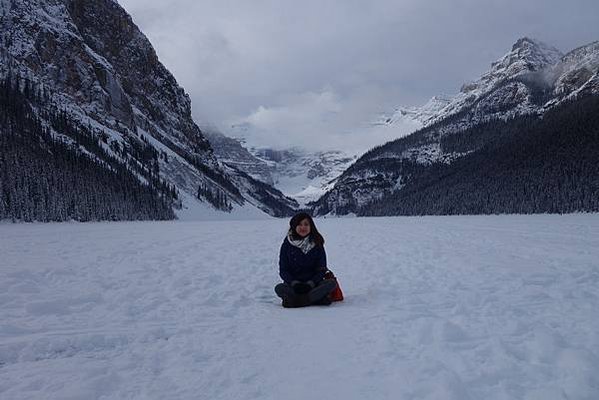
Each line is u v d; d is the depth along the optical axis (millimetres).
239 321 5957
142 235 25031
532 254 12633
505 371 3766
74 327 5641
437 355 4234
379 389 3492
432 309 6324
